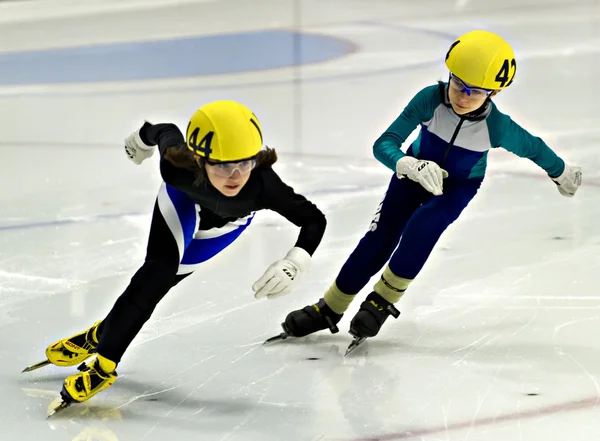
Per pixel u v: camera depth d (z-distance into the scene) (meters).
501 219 10.25
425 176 6.09
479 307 7.75
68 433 5.61
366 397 6.06
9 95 19.05
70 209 11.05
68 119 16.53
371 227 6.95
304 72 20.42
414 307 7.81
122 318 5.74
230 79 19.86
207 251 6.04
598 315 7.48
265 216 10.77
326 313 7.09
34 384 6.41
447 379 6.33
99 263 9.09
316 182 12.00
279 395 6.14
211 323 7.54
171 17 31.20
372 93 17.84
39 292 8.28
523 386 6.18
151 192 11.81
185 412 5.91
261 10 31.92
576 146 13.23
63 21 31.08
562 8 28.80
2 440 5.50
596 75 18.72
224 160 5.18
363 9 31.20
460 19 27.70
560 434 5.44
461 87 6.15
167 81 19.88
